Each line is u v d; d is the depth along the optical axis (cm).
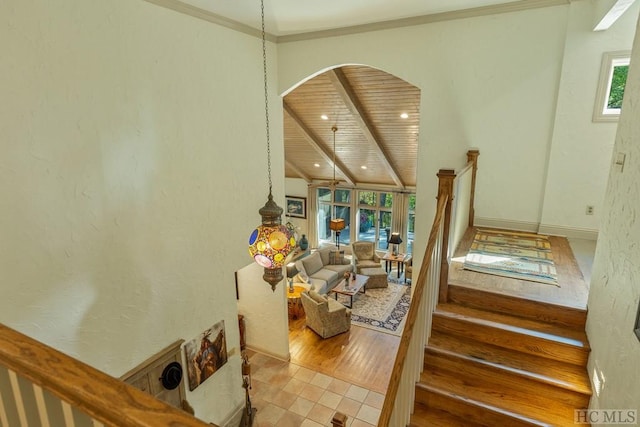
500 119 428
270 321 596
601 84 389
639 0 363
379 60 445
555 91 405
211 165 401
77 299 287
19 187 244
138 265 333
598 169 414
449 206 303
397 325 718
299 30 454
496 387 267
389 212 1150
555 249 404
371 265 972
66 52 261
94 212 292
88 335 298
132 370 338
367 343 651
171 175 355
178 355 386
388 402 195
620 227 221
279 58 491
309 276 923
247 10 375
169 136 349
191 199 381
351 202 1184
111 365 321
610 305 225
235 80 421
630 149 216
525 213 457
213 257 418
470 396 258
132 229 324
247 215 462
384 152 879
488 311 308
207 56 380
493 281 327
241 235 455
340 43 456
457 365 276
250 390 527
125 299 325
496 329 283
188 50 358
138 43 311
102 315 307
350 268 978
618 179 236
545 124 418
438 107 437
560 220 442
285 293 575
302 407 496
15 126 239
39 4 243
